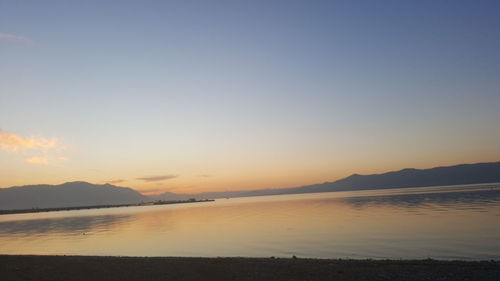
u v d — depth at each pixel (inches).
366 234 1598.2
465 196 5054.1
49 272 762.2
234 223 2669.8
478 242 1255.5
